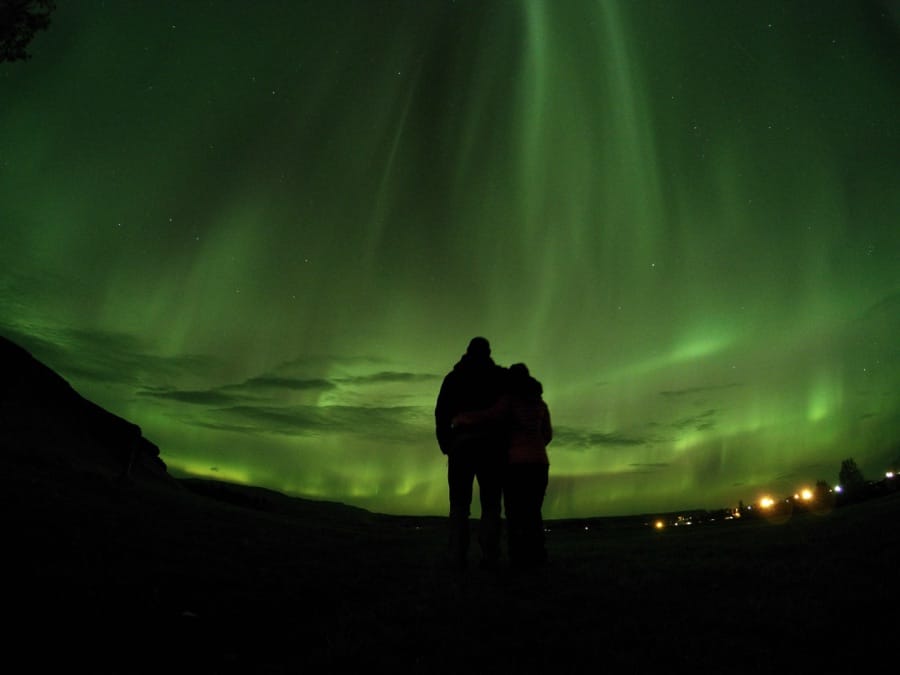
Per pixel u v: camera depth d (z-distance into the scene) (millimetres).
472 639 2891
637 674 2316
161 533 6648
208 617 3371
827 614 2967
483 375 5406
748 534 9000
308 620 3506
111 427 26172
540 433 5676
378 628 3162
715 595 3701
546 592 4094
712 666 2363
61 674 2309
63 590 3406
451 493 5289
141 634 2916
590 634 2912
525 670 2402
